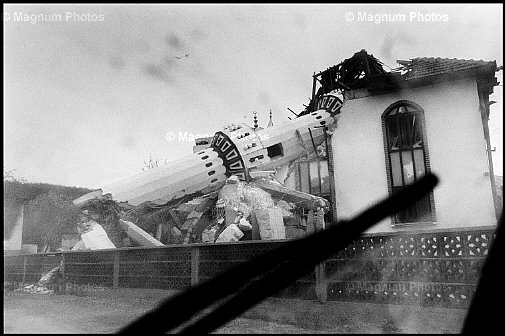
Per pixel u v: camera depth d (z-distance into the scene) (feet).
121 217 52.65
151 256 29.50
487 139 50.37
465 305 18.08
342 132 52.06
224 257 25.46
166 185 54.70
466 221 44.75
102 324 19.84
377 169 49.55
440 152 47.73
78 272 34.37
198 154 58.34
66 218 54.65
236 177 54.65
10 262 40.93
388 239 20.44
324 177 56.54
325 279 21.42
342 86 53.83
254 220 48.26
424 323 17.74
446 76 48.32
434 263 19.19
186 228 54.70
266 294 16.34
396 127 50.57
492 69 47.26
